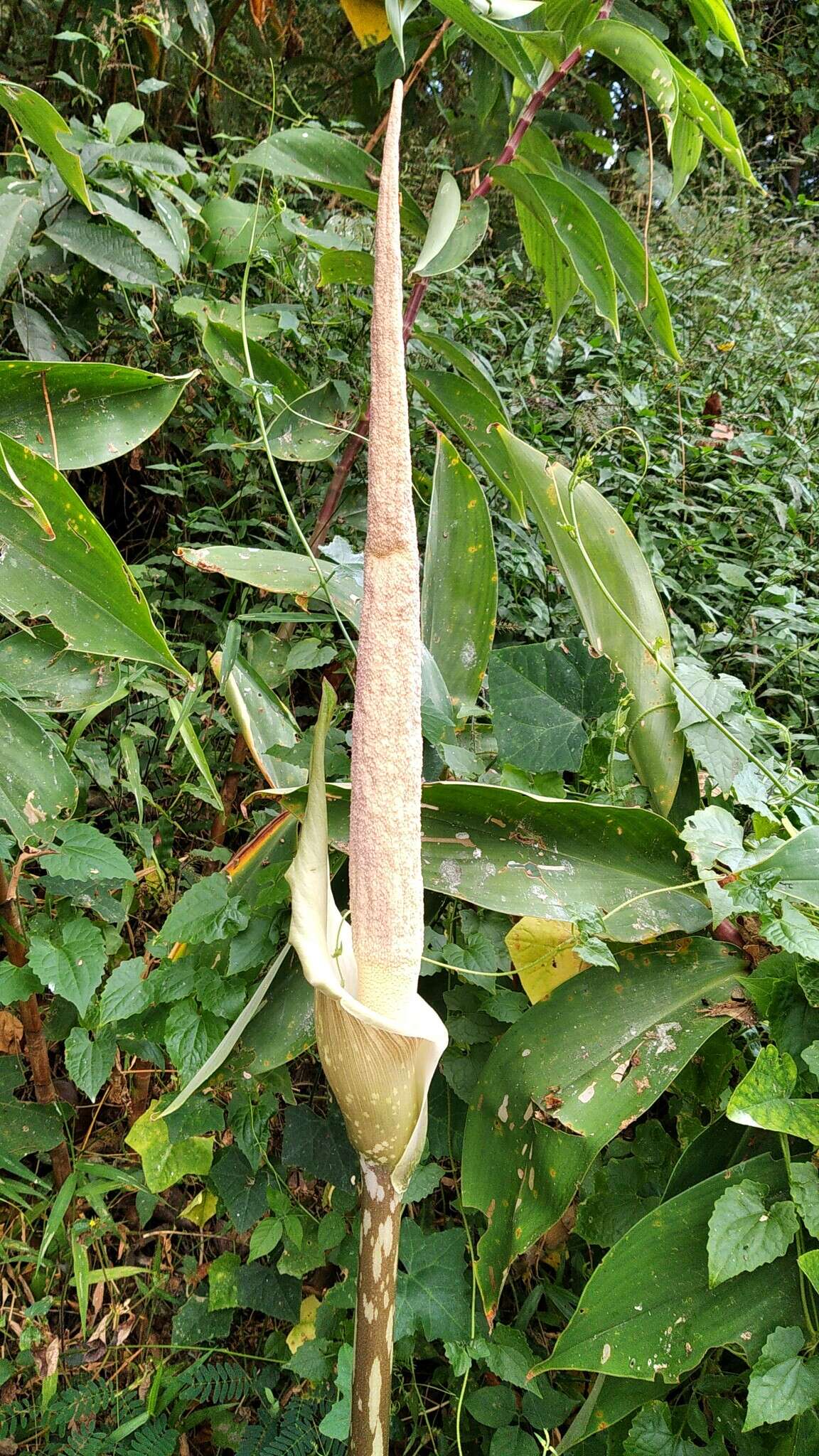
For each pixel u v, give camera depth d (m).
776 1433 0.83
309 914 0.63
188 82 1.75
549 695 1.00
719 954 0.88
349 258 1.20
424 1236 0.95
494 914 0.96
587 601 1.04
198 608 1.29
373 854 0.60
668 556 1.60
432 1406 1.03
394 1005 0.61
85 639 0.82
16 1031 1.15
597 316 2.11
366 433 1.28
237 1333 1.12
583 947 0.79
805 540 1.80
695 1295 0.75
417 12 1.79
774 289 2.61
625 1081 0.80
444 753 0.96
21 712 0.86
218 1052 0.75
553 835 0.89
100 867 0.85
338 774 0.96
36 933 0.96
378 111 2.18
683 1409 0.88
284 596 1.22
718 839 0.84
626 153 2.61
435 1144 0.97
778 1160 0.77
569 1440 0.81
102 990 1.11
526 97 1.22
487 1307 0.81
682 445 1.79
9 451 0.77
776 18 3.23
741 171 1.12
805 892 0.78
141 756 1.29
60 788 0.86
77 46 1.56
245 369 1.23
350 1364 0.89
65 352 1.29
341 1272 1.12
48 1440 1.01
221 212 1.32
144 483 1.43
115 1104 1.19
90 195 1.15
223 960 0.94
